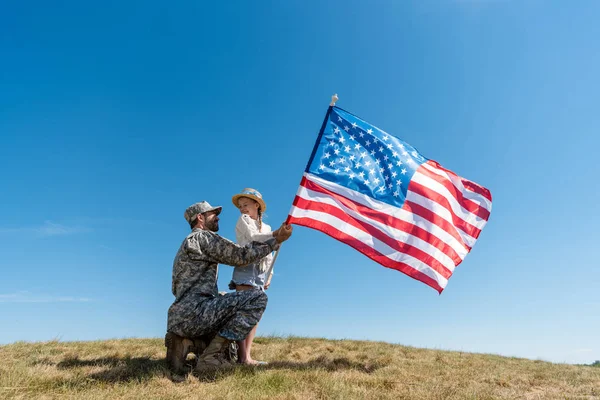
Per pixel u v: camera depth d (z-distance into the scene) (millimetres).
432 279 6320
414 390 4617
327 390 4188
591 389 5551
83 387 4113
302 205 5977
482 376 6039
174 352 5059
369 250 6109
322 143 6398
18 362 5230
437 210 6664
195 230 5344
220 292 5711
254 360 5750
